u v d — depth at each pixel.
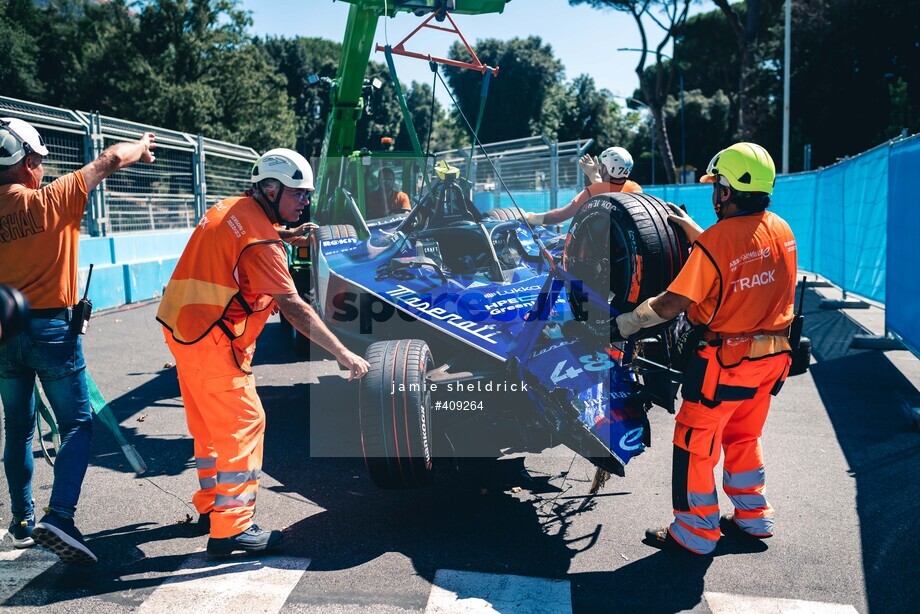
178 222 15.23
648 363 3.85
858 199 10.52
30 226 3.35
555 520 4.03
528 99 57.66
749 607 3.14
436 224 5.57
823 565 3.51
